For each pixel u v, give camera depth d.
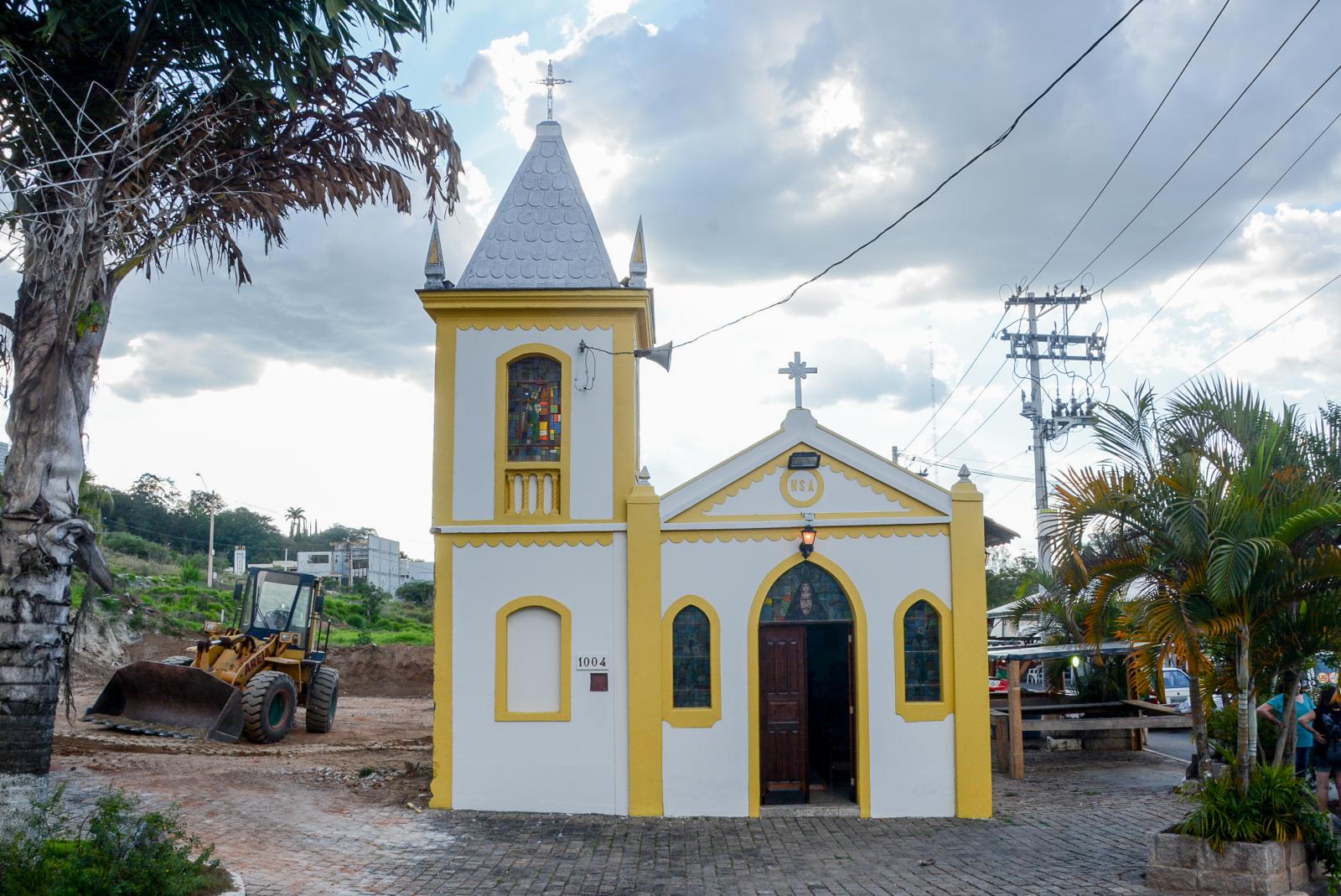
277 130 12.89
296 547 97.94
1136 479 11.70
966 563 15.05
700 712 14.99
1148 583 11.88
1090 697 22.09
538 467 15.58
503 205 16.66
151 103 11.41
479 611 15.36
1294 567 10.94
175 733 19.34
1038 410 29.72
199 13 11.73
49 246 10.86
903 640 15.05
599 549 15.46
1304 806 10.71
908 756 14.84
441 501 15.54
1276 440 11.59
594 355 15.77
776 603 15.32
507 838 13.23
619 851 12.70
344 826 13.28
